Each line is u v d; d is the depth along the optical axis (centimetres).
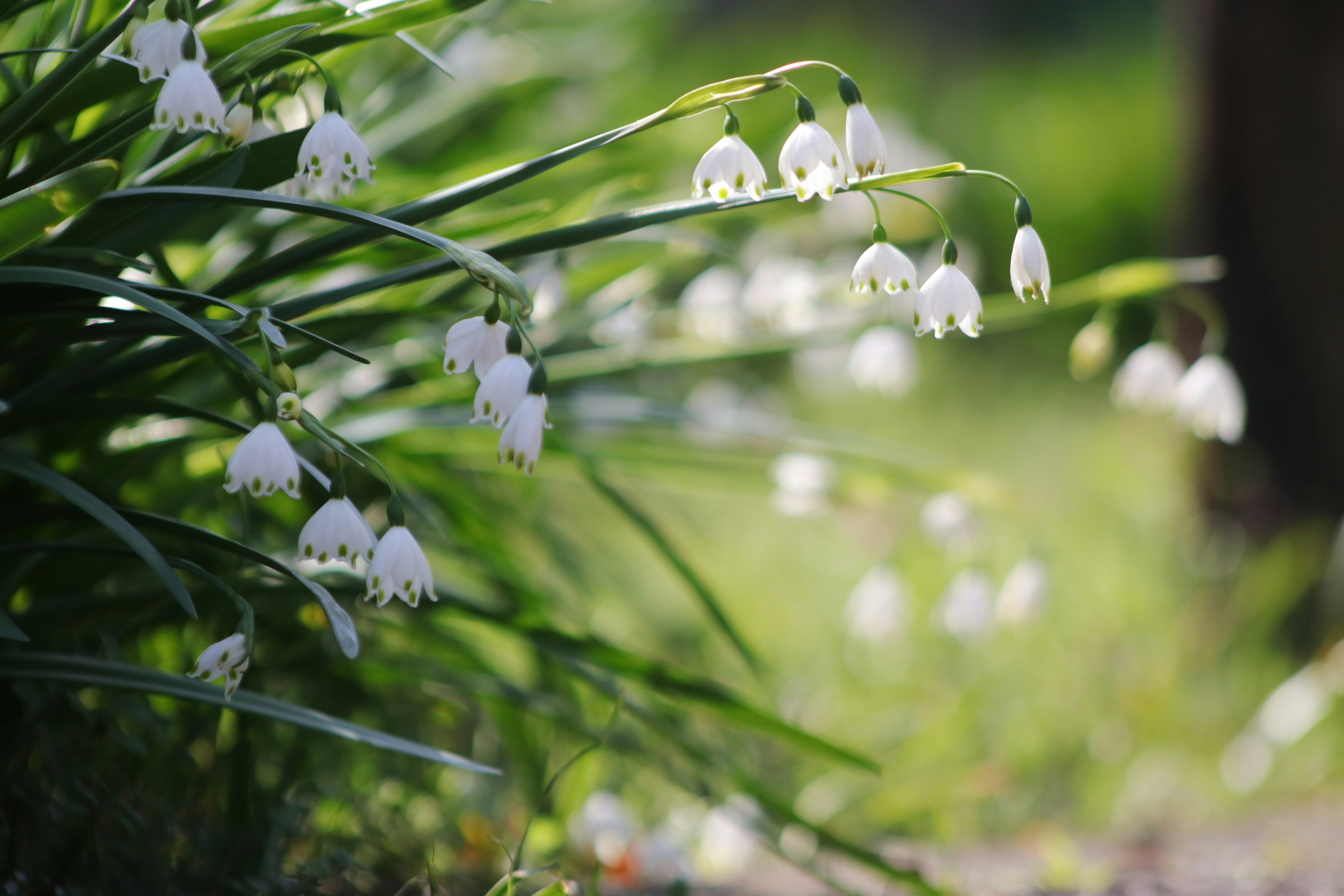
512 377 108
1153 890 133
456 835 132
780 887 137
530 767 136
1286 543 232
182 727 125
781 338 148
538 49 180
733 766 128
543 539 157
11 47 121
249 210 125
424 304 122
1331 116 237
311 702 128
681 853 136
